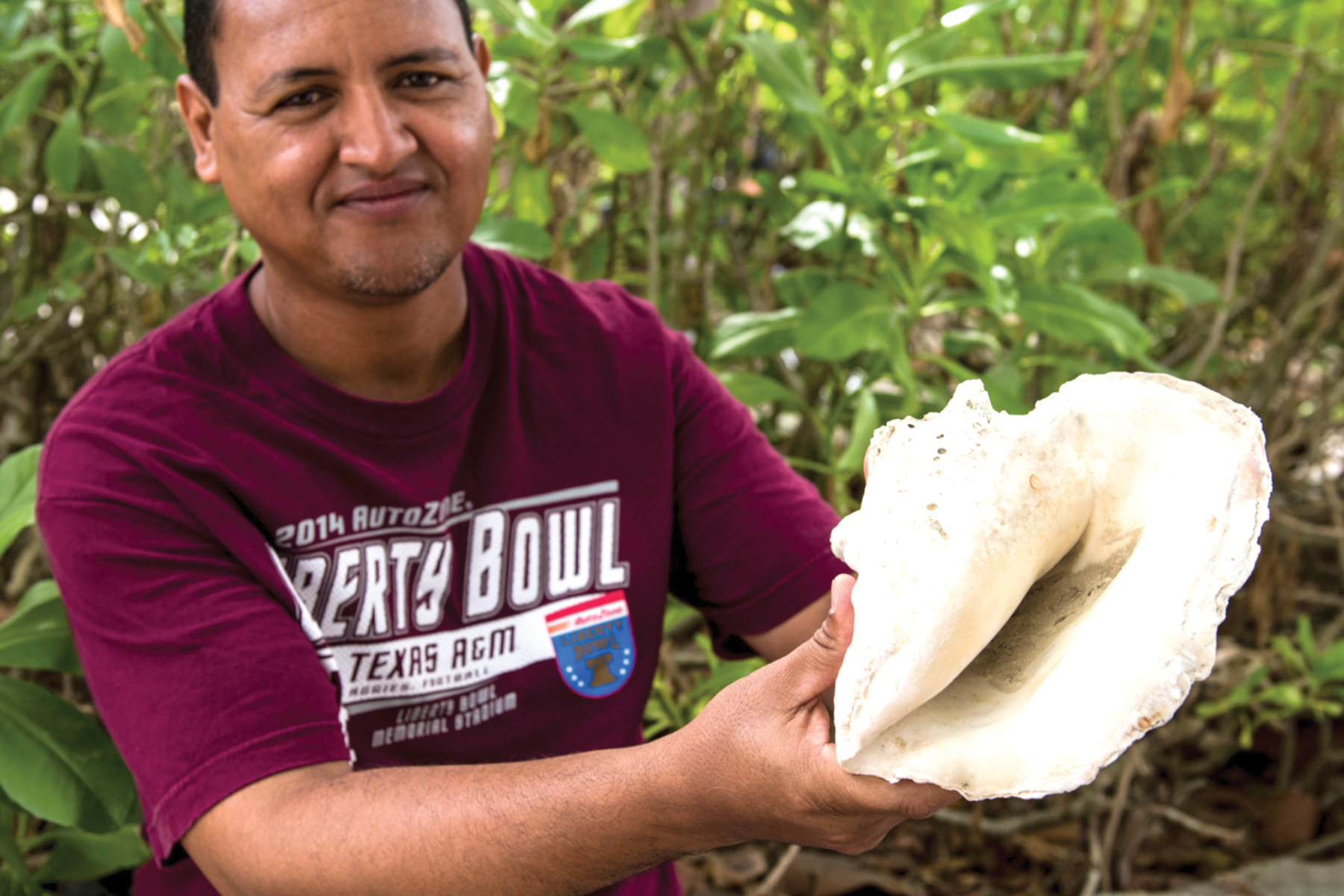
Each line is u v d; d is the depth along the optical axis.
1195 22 2.20
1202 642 0.63
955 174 1.75
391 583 1.09
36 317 2.01
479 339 1.13
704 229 1.91
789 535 1.21
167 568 0.98
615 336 1.20
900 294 1.72
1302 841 1.95
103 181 1.67
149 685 0.94
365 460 1.07
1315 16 2.26
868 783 0.71
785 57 1.50
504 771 0.88
